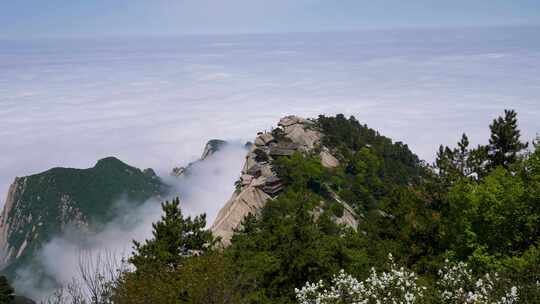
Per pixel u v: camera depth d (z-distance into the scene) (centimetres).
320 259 2511
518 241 2472
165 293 1675
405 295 1733
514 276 1847
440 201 3159
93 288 1599
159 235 2780
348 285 1881
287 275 2541
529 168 2669
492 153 3916
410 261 2956
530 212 2442
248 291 2288
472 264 2430
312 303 1914
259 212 7975
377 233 3653
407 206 3459
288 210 7106
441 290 1964
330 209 7994
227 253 2822
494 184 2570
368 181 10369
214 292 1738
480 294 1731
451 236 2783
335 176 9862
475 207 2566
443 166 3341
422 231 2994
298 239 2773
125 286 1634
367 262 2694
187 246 2844
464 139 3472
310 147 11544
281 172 9069
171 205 2908
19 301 4488
